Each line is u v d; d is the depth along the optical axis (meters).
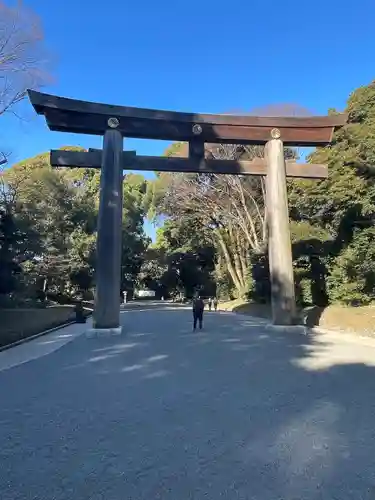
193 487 3.77
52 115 17.56
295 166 20.20
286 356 11.59
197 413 6.09
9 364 10.68
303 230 24.06
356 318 19.03
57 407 6.45
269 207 19.64
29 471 4.13
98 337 16.42
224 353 12.12
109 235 17.27
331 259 24.09
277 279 19.12
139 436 5.12
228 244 47.22
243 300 40.75
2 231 22.78
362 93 21.89
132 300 74.88
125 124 18.19
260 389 7.62
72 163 17.95
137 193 60.44
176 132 18.77
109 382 8.28
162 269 70.56
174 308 45.19
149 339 15.63
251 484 3.83
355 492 3.68
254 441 4.96
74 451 4.65
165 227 57.50
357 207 21.00
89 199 43.94
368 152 19.48
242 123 19.44
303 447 4.77
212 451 4.64
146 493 3.65
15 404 6.65
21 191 32.97
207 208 41.53
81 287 43.91
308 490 3.72
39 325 19.73
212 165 19.20
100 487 3.77
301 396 7.11
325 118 19.95
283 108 30.67
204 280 60.56
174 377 8.72
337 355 11.80
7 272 23.36
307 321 22.97
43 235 30.80
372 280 21.45
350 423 5.66
